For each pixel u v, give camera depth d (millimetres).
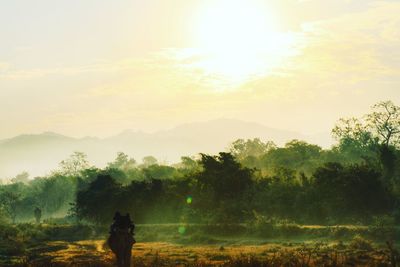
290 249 47188
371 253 38656
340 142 129750
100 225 99688
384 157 78000
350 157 125500
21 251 59562
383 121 119562
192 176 96688
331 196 72188
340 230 57031
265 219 68688
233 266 28219
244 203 79562
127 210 97625
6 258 49219
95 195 102250
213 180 87562
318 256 36656
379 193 69000
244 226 68938
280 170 91000
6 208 155875
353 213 69375
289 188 80125
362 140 125000
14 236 77188
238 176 87062
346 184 70250
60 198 171500
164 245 62844
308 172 122312
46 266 35969
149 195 97688
